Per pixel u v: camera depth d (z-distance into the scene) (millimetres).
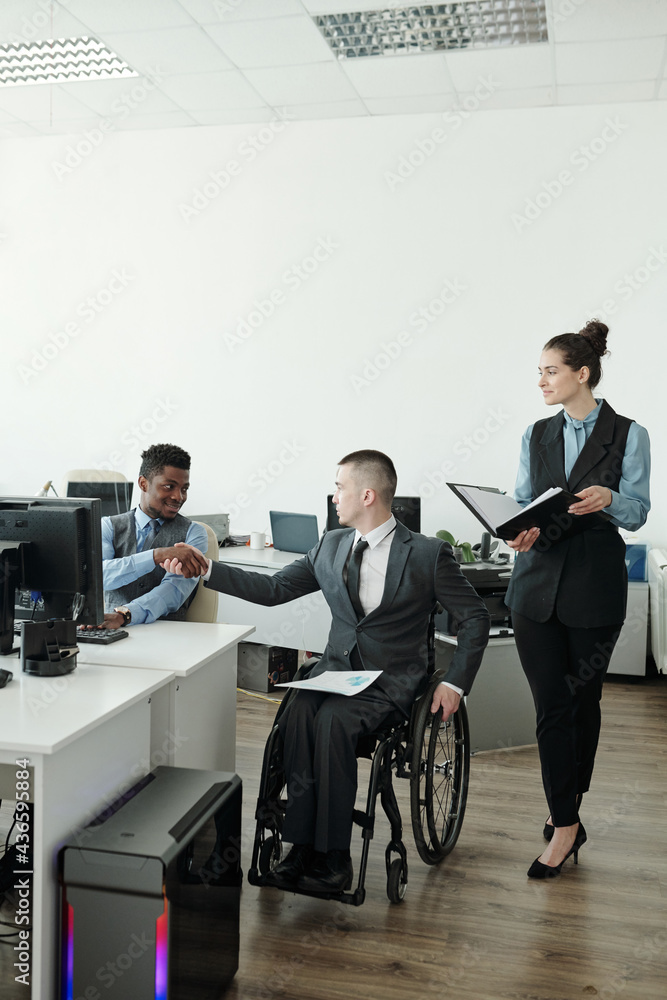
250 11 4008
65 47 4469
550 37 4105
